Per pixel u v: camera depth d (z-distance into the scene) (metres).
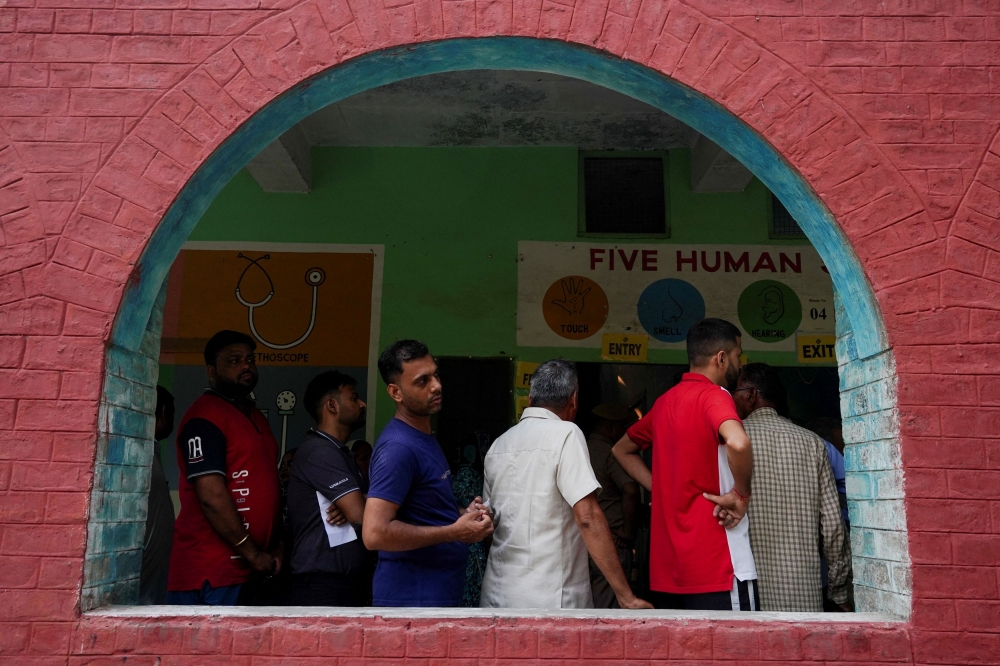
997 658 2.76
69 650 2.77
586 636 2.78
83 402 2.94
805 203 3.25
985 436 2.89
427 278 6.35
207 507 3.58
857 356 3.26
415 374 3.25
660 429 3.47
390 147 6.54
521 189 6.47
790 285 6.36
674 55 3.19
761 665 2.76
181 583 3.65
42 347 2.97
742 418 3.81
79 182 3.09
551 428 3.25
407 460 3.10
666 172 6.50
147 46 3.19
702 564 3.20
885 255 3.04
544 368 3.46
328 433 3.85
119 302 3.02
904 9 3.22
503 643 2.78
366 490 3.88
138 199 3.08
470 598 3.89
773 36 3.20
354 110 6.00
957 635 2.78
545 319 6.30
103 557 2.97
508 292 6.34
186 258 6.34
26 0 3.23
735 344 3.54
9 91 3.16
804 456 3.49
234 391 3.98
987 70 3.18
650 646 2.78
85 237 3.05
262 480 3.82
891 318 2.99
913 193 3.08
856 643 2.78
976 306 2.99
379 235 6.41
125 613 2.82
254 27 3.19
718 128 3.35
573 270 6.37
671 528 3.32
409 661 2.76
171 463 6.06
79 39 3.20
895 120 3.13
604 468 5.39
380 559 3.22
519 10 3.19
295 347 6.24
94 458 2.91
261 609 2.88
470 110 6.00
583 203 6.46
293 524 3.69
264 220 6.41
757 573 3.35
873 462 3.12
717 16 3.21
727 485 3.25
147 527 4.05
